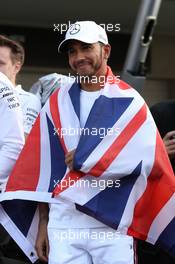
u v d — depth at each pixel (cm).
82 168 786
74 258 808
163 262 941
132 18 2309
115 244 795
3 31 2350
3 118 890
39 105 1016
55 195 798
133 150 801
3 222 879
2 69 1016
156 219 816
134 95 829
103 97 821
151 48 2608
